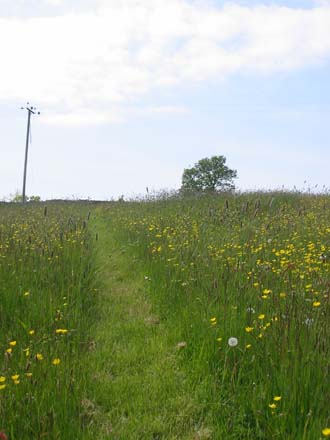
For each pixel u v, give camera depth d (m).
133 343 5.30
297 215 10.45
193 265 6.98
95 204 25.55
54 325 5.27
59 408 3.55
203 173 49.53
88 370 4.48
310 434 3.08
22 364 4.04
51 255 7.80
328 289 4.45
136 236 11.31
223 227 9.80
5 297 5.87
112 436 3.51
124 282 8.13
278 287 5.25
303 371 3.53
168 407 3.96
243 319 4.68
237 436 3.46
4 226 11.92
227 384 4.01
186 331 5.24
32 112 41.72
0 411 3.38
